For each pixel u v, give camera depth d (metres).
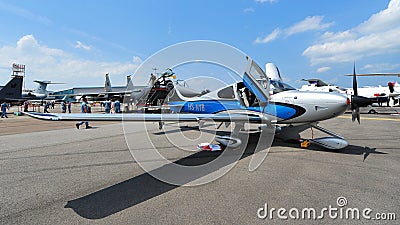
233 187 2.91
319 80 22.91
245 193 2.71
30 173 3.58
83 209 2.35
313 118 4.83
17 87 24.06
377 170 3.48
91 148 5.47
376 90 20.67
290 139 5.65
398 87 23.77
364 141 5.90
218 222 2.06
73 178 3.34
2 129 9.75
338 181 3.04
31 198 2.63
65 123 12.55
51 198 2.63
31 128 10.10
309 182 3.03
